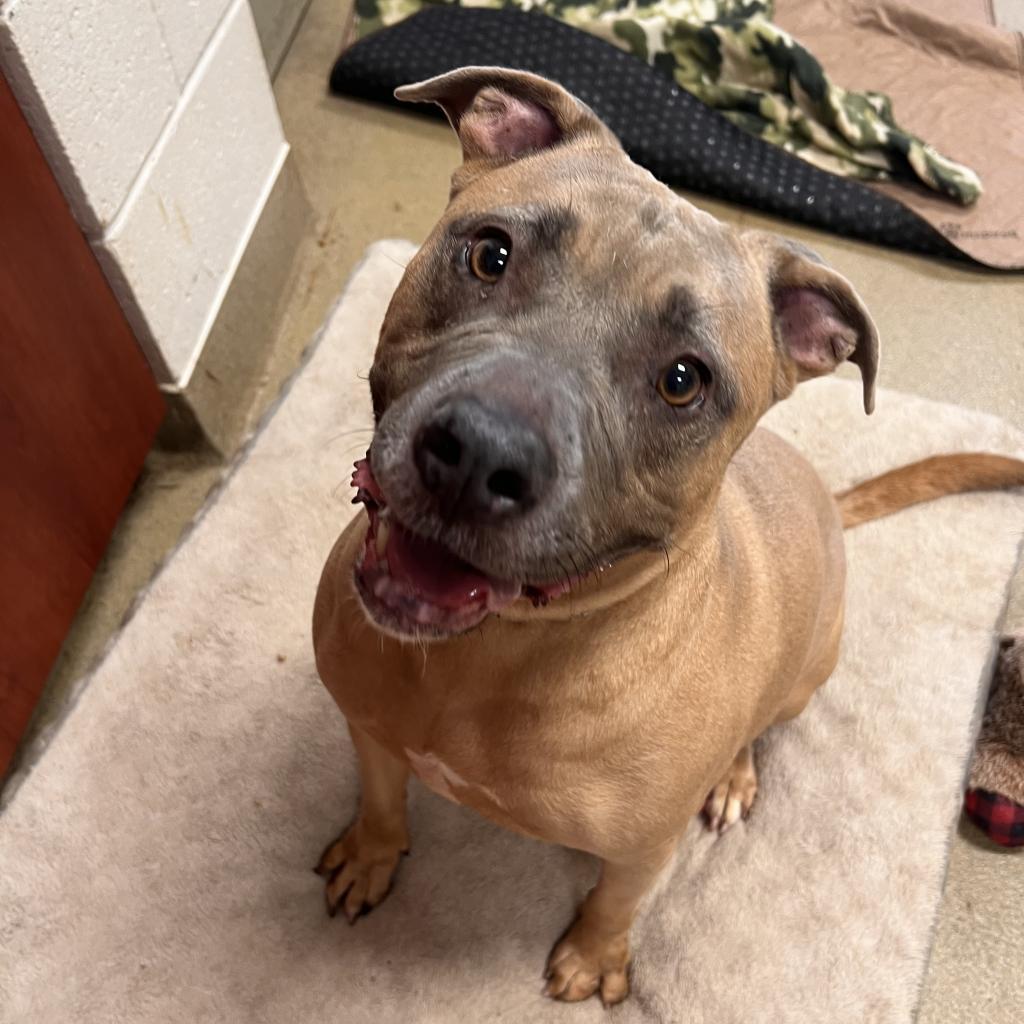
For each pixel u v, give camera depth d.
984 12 1.19
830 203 1.00
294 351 0.88
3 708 0.63
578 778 0.44
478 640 0.41
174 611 0.70
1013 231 1.00
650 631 0.42
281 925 0.60
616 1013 0.59
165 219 0.69
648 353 0.36
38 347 0.61
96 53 0.59
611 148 0.42
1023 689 0.69
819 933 0.61
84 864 0.61
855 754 0.68
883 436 0.83
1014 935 0.65
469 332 0.37
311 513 0.75
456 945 0.60
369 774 0.54
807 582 0.53
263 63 0.80
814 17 1.16
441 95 0.46
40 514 0.64
